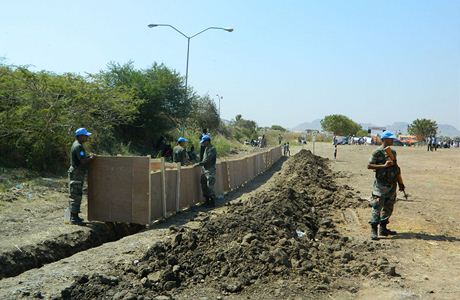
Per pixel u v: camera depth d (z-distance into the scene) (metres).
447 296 5.44
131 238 8.48
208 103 48.19
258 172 23.23
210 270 6.20
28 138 15.45
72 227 9.30
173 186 11.01
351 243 7.77
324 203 11.89
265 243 6.87
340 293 5.57
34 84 15.99
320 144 80.38
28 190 12.60
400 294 5.46
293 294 5.49
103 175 9.80
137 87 27.88
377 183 8.23
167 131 30.78
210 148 12.46
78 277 5.99
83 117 17.59
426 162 33.22
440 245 7.86
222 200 13.94
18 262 7.44
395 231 8.79
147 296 5.49
